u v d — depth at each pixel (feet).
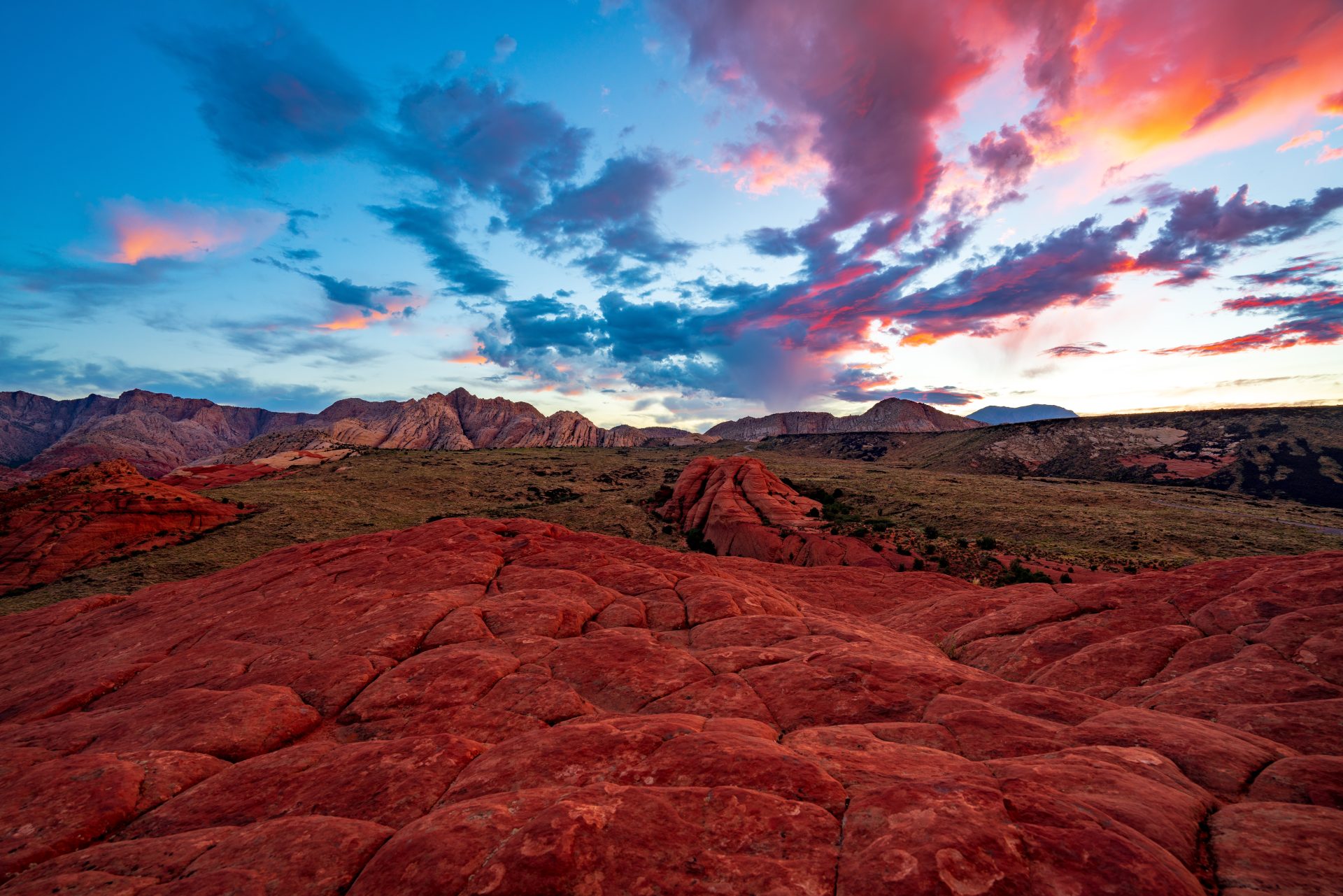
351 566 84.38
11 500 209.56
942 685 41.63
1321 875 17.74
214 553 192.75
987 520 208.95
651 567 86.89
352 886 21.33
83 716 46.73
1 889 24.26
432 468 410.93
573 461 491.31
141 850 25.44
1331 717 33.01
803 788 24.49
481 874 19.60
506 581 75.61
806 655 49.08
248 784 32.12
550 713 41.24
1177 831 20.47
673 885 18.83
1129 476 377.50
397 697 44.34
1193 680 42.04
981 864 17.90
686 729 32.30
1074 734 31.55
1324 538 176.35
